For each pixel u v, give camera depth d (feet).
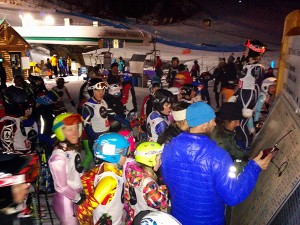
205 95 42.04
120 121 17.94
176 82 18.62
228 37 150.92
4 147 12.91
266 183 7.63
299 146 6.18
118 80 28.02
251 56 15.48
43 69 77.15
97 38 61.87
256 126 15.43
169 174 7.90
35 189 14.61
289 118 7.55
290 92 7.98
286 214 5.59
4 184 5.18
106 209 8.50
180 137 7.63
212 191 7.32
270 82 17.87
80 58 87.20
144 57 59.98
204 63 94.07
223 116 9.83
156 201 8.30
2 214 5.27
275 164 7.38
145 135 18.35
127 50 113.39
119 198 8.66
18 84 23.52
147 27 162.40
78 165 9.83
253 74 15.29
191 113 7.27
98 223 8.31
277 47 130.00
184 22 183.32
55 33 62.95
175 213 8.14
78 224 9.99
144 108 18.11
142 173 8.50
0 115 13.37
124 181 8.91
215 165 7.09
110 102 18.37
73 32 61.98
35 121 15.47
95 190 8.32
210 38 146.72
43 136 15.42
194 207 7.52
